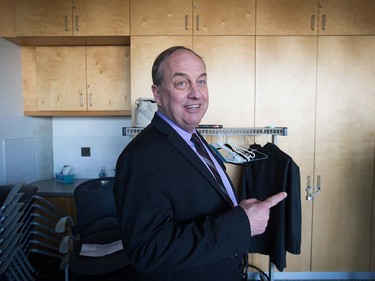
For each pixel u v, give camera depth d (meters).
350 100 1.92
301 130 1.94
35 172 2.42
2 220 1.47
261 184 1.71
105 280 1.49
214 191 0.76
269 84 1.92
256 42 1.90
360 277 2.01
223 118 1.93
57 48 2.27
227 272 0.80
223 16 1.89
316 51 1.90
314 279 2.02
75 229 1.73
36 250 1.90
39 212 2.12
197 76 0.79
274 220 1.61
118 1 1.91
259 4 1.88
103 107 2.30
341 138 1.94
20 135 2.23
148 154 0.69
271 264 1.79
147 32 1.90
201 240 0.62
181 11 1.89
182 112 0.79
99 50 2.27
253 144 1.86
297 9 1.87
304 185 1.97
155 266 0.61
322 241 2.00
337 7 1.87
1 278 1.61
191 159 0.75
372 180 1.96
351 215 1.98
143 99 1.73
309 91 1.92
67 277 1.59
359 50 1.89
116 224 1.83
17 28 1.97
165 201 0.67
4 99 2.04
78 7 1.94
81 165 2.63
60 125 2.63
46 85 2.29
